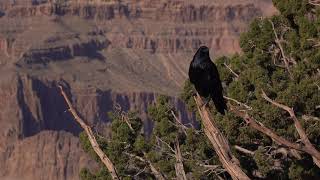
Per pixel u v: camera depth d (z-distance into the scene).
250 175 52.03
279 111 45.50
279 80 50.91
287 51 54.84
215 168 51.97
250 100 51.94
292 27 54.56
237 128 50.34
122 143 55.47
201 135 54.22
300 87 45.59
